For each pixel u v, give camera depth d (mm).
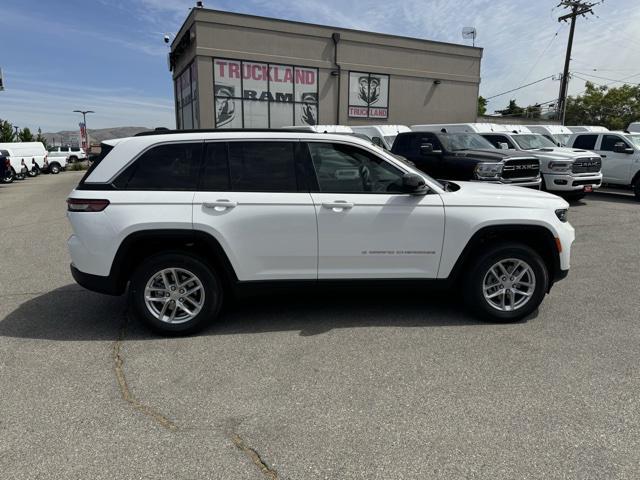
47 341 4125
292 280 4281
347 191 4262
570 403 3107
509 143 13336
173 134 4195
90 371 3576
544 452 2623
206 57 19781
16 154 32781
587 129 18203
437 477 2438
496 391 3258
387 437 2768
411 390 3279
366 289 4383
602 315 4691
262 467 2523
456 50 25531
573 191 11836
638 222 9891
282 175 4215
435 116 25734
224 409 3064
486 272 4391
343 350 3910
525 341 4074
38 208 13578
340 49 22391
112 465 2537
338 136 4312
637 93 44906
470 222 4289
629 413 2988
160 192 4066
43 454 2623
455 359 3740
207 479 2434
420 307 4902
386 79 23906
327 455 2613
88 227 4012
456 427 2855
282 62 21188
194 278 4160
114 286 4113
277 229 4145
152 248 4230
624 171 13320
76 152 44406
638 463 2531
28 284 5875
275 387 3332
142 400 3172
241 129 4320
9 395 3230
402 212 4246
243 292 4266
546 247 4582
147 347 4000
